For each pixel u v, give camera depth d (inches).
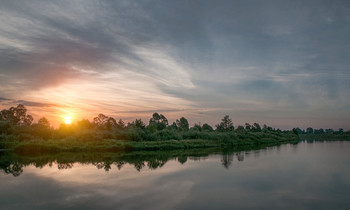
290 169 1129.4
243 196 688.4
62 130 2787.9
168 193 719.7
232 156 1733.5
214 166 1242.6
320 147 2632.9
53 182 880.9
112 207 596.4
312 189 764.0
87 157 1748.3
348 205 613.9
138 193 722.8
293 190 753.6
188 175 998.4
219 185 819.4
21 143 2208.4
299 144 3398.1
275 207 598.2
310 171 1073.5
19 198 684.7
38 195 713.0
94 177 967.0
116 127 3107.8
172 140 2847.0
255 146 3041.3
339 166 1211.9
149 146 2527.1
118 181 889.5
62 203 634.8
